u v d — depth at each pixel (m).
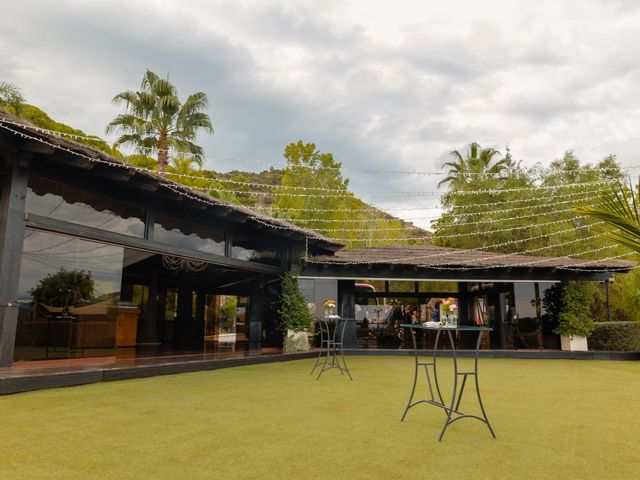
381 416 4.09
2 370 5.13
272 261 11.23
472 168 23.78
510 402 5.10
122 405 4.27
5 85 14.13
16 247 5.47
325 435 3.37
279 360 9.41
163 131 18.11
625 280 16.44
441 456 2.92
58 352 6.40
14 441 2.97
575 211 3.27
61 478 2.34
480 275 12.52
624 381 7.23
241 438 3.23
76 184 6.42
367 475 2.53
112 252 7.38
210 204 8.00
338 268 12.35
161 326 13.96
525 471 2.66
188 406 4.34
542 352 11.95
